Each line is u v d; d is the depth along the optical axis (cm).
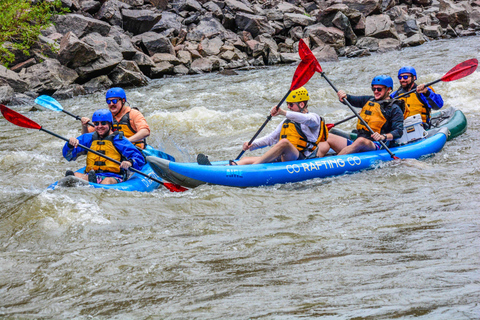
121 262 1014
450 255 927
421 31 7231
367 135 1917
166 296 838
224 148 2478
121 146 1734
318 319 707
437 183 1517
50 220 1290
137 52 5322
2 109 1670
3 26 4594
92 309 805
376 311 718
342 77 4591
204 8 6831
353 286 818
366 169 1809
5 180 2011
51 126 3136
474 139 2191
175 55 5825
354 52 6119
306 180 1725
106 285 904
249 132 2794
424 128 2202
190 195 1519
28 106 4022
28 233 1222
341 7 6631
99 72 4816
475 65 2023
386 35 6612
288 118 1748
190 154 2381
